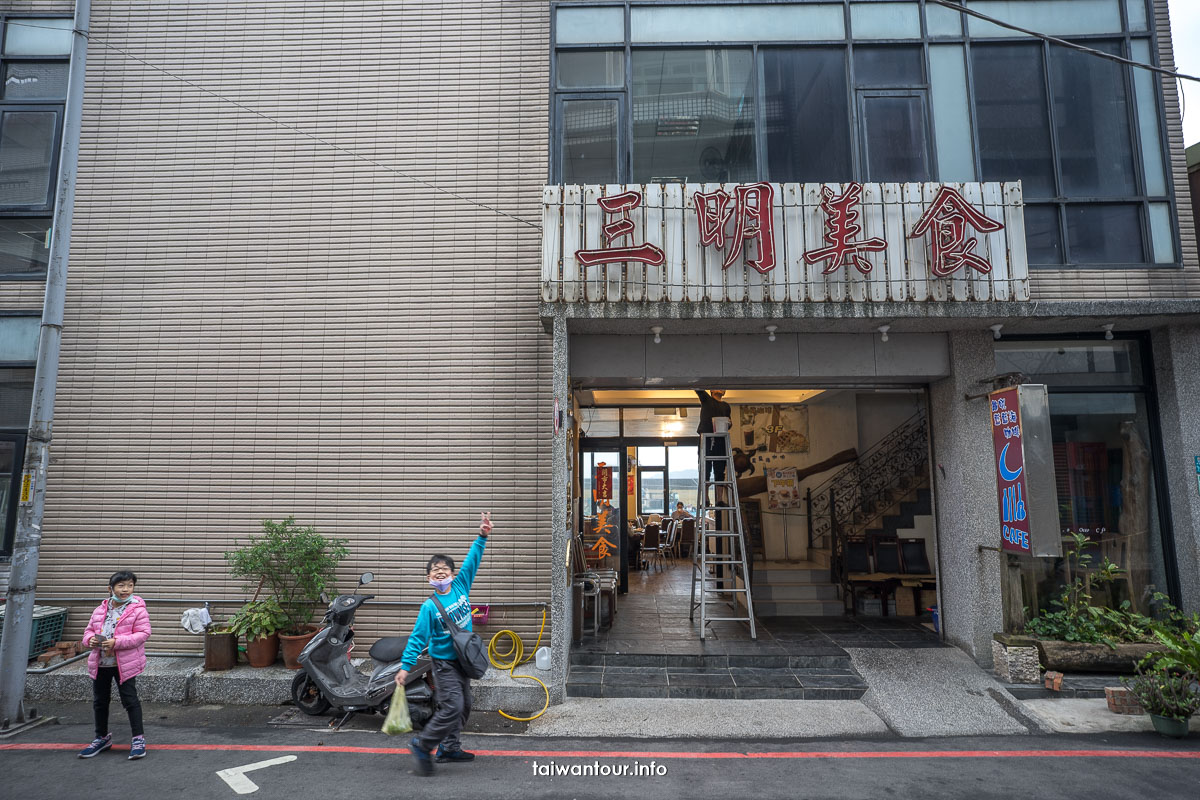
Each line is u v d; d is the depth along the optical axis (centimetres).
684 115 768
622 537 1052
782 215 671
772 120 764
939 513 768
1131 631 656
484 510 709
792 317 661
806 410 1084
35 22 795
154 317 742
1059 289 711
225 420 727
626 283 660
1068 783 464
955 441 729
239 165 762
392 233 748
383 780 466
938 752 521
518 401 721
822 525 1048
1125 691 586
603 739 547
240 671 645
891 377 742
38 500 577
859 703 619
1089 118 749
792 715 593
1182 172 732
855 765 495
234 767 487
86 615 706
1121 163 741
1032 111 753
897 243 666
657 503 1421
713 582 991
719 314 659
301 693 602
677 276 663
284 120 768
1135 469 738
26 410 741
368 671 635
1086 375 748
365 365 732
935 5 770
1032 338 752
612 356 739
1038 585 727
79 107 613
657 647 709
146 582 708
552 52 771
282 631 679
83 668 649
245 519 714
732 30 777
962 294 659
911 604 871
